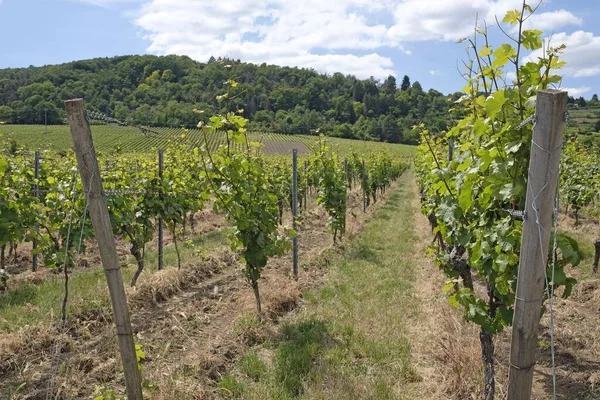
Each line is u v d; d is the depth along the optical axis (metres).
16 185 7.48
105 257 2.96
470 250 4.43
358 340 5.70
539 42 3.20
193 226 13.97
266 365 5.16
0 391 4.37
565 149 14.12
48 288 7.39
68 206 6.33
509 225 3.35
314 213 17.08
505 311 3.86
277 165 17.95
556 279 3.35
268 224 6.50
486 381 4.12
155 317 6.49
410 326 6.24
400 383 4.75
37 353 5.14
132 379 3.13
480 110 3.96
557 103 2.27
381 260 10.16
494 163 3.34
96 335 5.78
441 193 4.78
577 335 5.73
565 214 16.88
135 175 9.15
